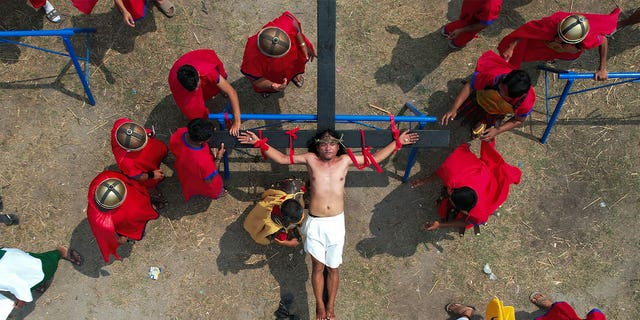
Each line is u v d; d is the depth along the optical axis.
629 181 5.67
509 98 4.55
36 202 5.36
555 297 5.43
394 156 5.66
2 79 5.54
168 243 5.38
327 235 4.73
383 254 5.48
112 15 5.70
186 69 4.20
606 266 5.49
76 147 5.48
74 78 5.60
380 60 5.82
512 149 5.73
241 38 5.76
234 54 5.73
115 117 5.55
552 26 4.73
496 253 5.52
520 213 5.60
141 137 4.43
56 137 5.48
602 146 5.74
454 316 5.36
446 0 5.95
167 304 5.26
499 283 5.45
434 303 5.40
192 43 5.72
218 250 5.39
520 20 5.94
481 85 4.80
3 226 5.30
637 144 5.75
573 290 5.45
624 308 5.41
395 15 5.91
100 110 5.56
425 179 5.14
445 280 5.45
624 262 5.50
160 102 5.60
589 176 5.68
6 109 5.50
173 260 5.34
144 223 4.87
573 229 5.58
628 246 5.54
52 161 5.43
